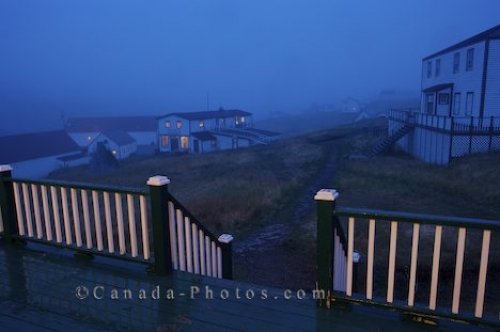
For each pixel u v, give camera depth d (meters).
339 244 4.14
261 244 11.60
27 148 56.38
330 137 45.56
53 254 5.08
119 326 3.46
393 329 3.34
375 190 18.20
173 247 4.48
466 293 7.84
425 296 7.88
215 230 13.10
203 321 3.51
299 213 15.05
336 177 22.52
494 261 9.06
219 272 5.50
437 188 17.94
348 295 3.59
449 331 3.30
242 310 3.68
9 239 5.41
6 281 4.36
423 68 37.22
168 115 62.09
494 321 3.09
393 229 3.34
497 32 24.97
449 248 9.99
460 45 28.42
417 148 29.45
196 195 18.28
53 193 4.92
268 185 19.97
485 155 21.92
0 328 3.47
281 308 3.70
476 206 14.72
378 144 32.72
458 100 28.83
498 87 25.08
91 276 4.44
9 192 5.34
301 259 10.24
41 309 3.77
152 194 4.22
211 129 64.25
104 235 10.94
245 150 43.28
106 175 33.66
